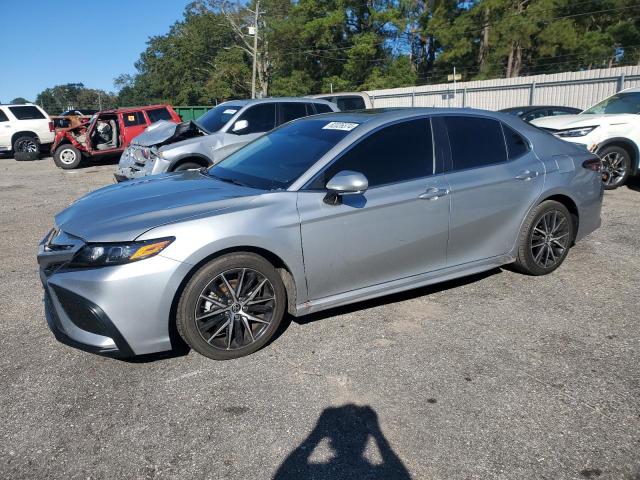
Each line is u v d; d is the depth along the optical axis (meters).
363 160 3.85
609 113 9.18
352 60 43.88
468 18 38.41
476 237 4.32
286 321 4.05
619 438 2.66
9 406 3.00
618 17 36.41
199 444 2.66
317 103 9.45
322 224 3.59
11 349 3.69
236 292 3.40
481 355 3.49
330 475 2.44
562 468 2.46
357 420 2.83
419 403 2.97
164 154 8.07
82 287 3.06
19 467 2.52
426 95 27.66
